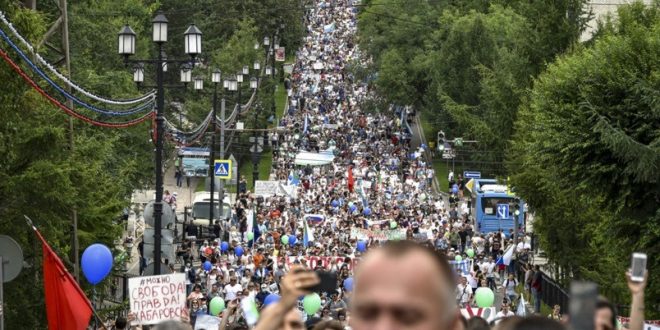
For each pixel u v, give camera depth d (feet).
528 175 422.41
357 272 41.14
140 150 552.41
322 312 296.10
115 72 541.34
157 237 294.87
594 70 313.94
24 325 271.28
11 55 234.79
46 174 255.91
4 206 257.96
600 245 380.99
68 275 199.31
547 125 318.65
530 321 51.11
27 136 257.34
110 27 571.69
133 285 228.22
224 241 565.12
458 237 611.88
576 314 47.47
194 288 335.06
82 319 199.82
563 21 518.78
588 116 310.65
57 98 285.84
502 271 538.47
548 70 375.86
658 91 302.45
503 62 600.39
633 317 68.49
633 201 311.47
